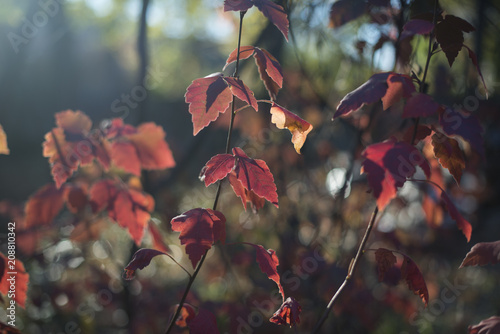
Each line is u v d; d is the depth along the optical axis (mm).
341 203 2736
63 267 2832
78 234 2557
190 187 3934
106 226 2912
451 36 1241
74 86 10062
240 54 1298
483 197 3850
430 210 1821
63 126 1910
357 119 2730
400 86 1161
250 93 1196
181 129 8641
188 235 1163
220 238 1219
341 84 3096
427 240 3479
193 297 2404
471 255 1391
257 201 1324
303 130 1240
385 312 3629
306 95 3301
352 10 2021
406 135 1311
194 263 1139
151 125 2012
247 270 3195
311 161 3596
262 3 1211
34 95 9094
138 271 3115
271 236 3324
